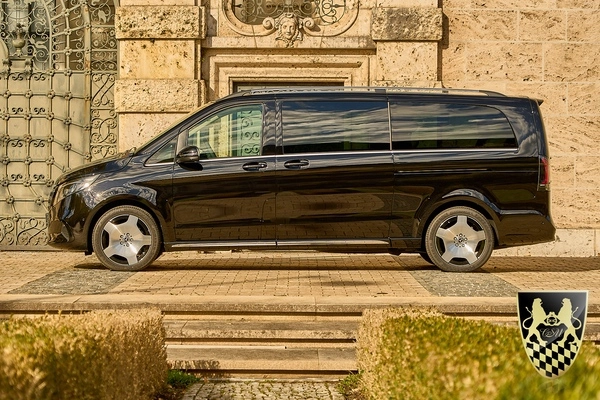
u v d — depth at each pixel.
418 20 15.08
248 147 11.92
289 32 15.23
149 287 10.24
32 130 15.63
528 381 3.89
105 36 15.63
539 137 12.01
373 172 11.85
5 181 15.59
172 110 15.09
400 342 5.33
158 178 11.80
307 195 11.82
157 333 6.71
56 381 4.55
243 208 11.82
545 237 12.01
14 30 15.64
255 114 11.97
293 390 7.18
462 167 11.88
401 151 11.91
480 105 12.03
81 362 4.80
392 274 11.66
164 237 11.83
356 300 9.07
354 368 7.65
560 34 15.32
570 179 15.30
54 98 15.62
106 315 6.23
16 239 15.59
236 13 15.49
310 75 15.41
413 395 4.92
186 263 13.18
